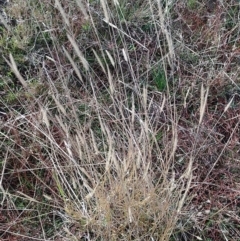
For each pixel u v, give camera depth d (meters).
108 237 1.63
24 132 1.96
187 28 2.37
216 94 2.13
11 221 1.76
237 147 1.96
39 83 2.09
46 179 1.86
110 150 1.44
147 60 2.16
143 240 1.64
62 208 1.72
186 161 1.90
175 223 1.62
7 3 2.39
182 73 2.21
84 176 1.80
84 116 2.02
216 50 2.24
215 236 1.74
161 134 1.96
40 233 1.75
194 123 2.04
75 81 2.15
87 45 2.27
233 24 2.37
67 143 1.61
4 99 2.10
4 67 2.19
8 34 2.26
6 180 1.88
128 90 2.14
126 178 1.60
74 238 1.64
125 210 1.54
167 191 1.59
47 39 2.28
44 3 2.32
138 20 2.35
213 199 1.79
